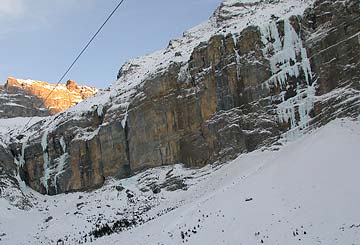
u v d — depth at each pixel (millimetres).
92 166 75688
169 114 70062
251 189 42781
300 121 57625
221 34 68000
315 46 59531
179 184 63031
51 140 81750
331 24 59062
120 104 77500
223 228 37188
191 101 68250
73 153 78062
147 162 70312
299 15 63031
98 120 79812
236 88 64188
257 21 68062
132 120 73562
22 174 81688
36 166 81562
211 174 61000
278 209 36656
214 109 65375
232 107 63812
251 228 35312
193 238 37656
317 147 44625
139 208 60812
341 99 54375
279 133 59156
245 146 60531
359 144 42156
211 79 66750
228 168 58438
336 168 39156
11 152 83875
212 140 64000
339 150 42062
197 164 65125
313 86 58656
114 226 55844
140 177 69312
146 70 87500
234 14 88375
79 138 78438
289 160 45469
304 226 32750
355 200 33688
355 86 54625
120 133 74375
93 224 60062
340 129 47312
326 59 58156
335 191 35750
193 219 42062
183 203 55375
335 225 31594
